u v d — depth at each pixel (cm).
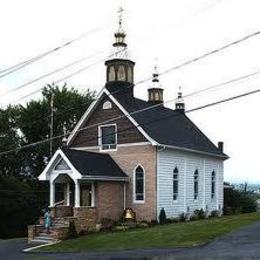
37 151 6384
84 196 4072
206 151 4822
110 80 4531
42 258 2716
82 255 2695
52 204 3966
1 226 5309
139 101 4678
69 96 6556
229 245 2461
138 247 2728
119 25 4622
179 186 4369
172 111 5106
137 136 4184
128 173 4191
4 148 6291
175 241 2741
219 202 5097
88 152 4103
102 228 3819
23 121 6512
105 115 4359
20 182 5725
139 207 4109
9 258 2859
